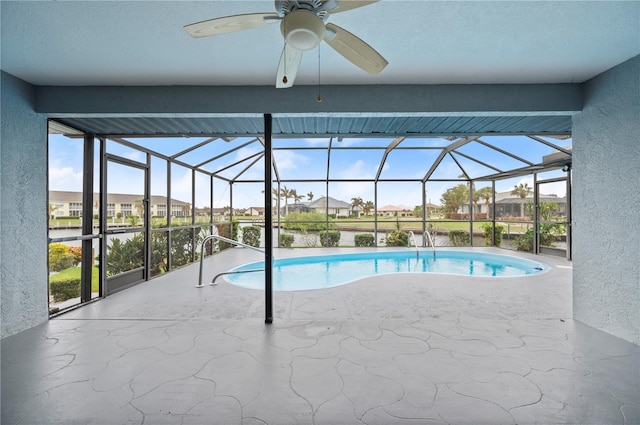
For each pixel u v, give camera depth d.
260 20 1.65
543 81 3.31
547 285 4.95
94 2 2.00
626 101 2.85
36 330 3.17
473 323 3.34
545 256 7.95
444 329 3.17
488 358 2.55
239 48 2.63
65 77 3.14
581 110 3.32
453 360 2.52
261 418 1.84
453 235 10.26
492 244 10.09
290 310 3.78
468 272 7.40
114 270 4.67
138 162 5.23
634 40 2.50
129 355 2.62
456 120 3.81
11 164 3.06
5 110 3.00
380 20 2.25
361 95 3.38
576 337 2.96
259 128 4.22
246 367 2.41
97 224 4.42
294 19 1.52
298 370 2.37
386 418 1.83
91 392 2.08
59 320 3.46
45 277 3.44
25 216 3.21
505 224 9.65
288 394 2.06
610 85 3.00
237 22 1.64
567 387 2.14
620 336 2.93
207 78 3.21
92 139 4.34
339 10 1.61
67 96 3.32
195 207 7.56
